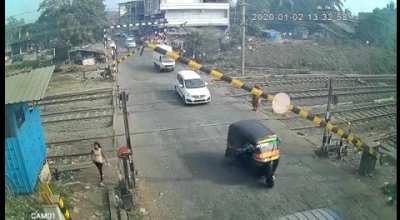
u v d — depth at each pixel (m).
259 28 57.97
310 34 59.06
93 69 37.91
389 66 42.00
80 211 13.09
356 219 12.87
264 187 15.02
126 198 13.29
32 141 12.93
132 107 25.55
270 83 32.44
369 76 36.06
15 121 11.48
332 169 16.55
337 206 13.67
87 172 16.02
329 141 17.70
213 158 17.62
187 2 59.66
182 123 22.31
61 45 39.69
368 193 14.53
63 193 13.75
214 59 44.47
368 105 25.92
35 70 11.52
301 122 22.69
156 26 54.34
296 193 14.59
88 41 43.84
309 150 18.55
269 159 14.70
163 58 36.75
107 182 15.10
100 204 13.61
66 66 38.31
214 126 21.80
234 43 50.00
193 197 14.38
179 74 28.05
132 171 14.72
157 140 19.77
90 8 43.38
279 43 51.03
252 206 13.77
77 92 29.34
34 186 12.36
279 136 20.34
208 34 48.75
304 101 26.95
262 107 25.39
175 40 49.88
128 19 61.41
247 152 15.26
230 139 16.73
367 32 50.28
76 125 22.22
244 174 16.08
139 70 37.97
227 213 13.36
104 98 27.75
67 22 40.31
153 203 13.98
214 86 31.33
